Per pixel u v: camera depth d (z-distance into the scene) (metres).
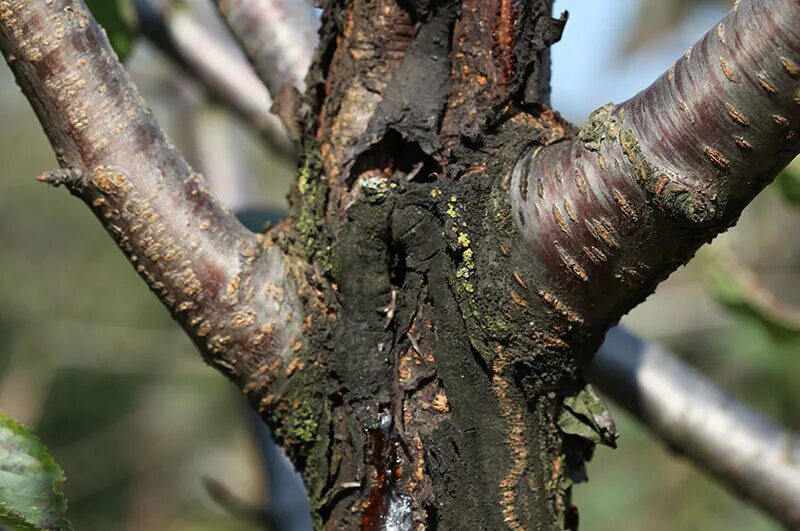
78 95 1.16
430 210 1.16
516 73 1.17
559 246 1.13
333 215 1.18
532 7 1.18
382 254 1.17
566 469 1.18
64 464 3.65
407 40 1.19
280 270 1.18
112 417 3.92
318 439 1.17
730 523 2.48
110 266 4.67
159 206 1.17
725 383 2.39
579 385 1.17
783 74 1.08
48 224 4.74
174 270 1.17
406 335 1.17
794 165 1.44
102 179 1.16
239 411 1.65
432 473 1.16
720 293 1.52
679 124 1.10
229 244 1.17
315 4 1.21
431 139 1.17
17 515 1.13
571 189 1.13
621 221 1.12
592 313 1.15
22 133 4.94
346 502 1.17
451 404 1.16
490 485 1.16
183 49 1.69
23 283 4.59
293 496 1.55
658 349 1.47
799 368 1.86
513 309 1.15
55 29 1.16
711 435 1.44
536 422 1.17
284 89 1.21
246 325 1.17
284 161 1.98
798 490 1.43
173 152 1.17
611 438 1.17
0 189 4.76
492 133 1.17
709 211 1.10
